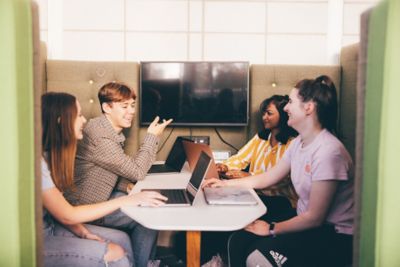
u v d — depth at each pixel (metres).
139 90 2.79
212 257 2.24
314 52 2.98
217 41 2.95
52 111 1.63
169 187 1.99
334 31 2.95
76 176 2.05
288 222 1.67
